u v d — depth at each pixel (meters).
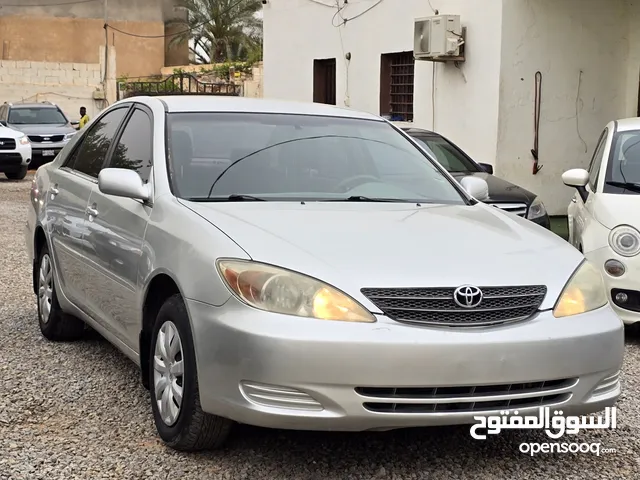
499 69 12.37
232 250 3.79
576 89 12.91
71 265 5.59
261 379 3.54
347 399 3.53
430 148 10.48
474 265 3.83
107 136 5.70
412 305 3.62
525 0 12.38
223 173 4.70
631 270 6.50
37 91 31.36
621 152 7.41
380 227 4.17
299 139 5.13
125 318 4.68
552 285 3.89
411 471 4.05
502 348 3.63
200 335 3.76
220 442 4.05
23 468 3.95
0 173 22.69
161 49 50.34
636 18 12.95
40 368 5.52
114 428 4.48
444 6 13.48
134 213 4.66
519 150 12.68
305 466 4.04
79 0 48.34
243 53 43.88
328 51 16.80
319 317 3.55
